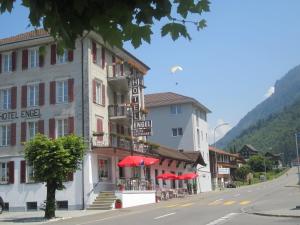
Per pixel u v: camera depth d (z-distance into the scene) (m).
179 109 72.44
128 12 3.38
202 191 72.25
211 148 86.88
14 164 40.75
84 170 38.19
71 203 37.97
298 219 21.53
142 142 46.75
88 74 39.44
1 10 3.38
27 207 39.59
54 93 40.41
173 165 59.50
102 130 41.00
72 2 3.32
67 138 29.27
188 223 20.97
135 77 44.78
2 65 42.72
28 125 41.16
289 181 101.44
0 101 42.41
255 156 153.62
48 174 28.61
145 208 34.84
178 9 3.60
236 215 24.58
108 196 38.06
